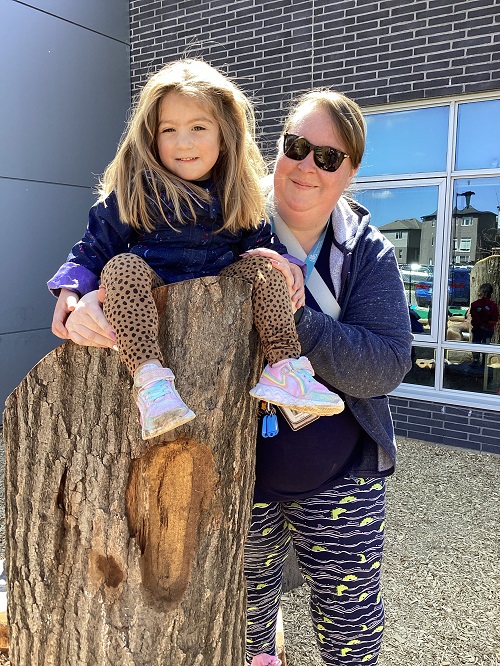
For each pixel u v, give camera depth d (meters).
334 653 1.85
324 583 1.81
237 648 1.60
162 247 1.60
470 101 5.04
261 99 5.89
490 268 5.18
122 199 1.56
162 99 1.58
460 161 5.18
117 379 1.37
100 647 1.42
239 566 1.57
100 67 6.69
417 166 5.39
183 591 1.45
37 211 6.29
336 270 1.79
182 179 1.60
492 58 4.79
